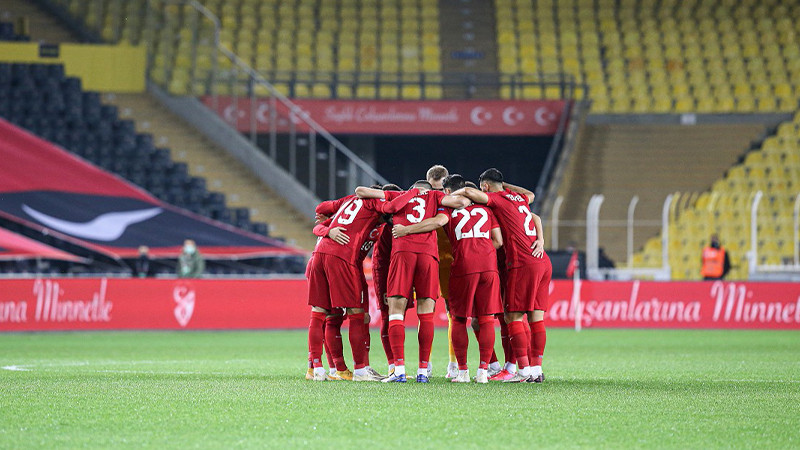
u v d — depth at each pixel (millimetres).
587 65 113812
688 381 33969
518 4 120812
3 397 27422
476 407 25562
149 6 98812
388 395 28062
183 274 72812
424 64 112625
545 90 110438
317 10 118062
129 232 77062
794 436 21656
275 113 96938
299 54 111750
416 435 21359
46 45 96250
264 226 88812
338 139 106250
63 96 92812
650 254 95000
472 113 101812
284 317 71500
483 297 31906
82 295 67500
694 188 101812
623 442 20797
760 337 65375
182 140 94812
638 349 53500
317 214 33656
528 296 32469
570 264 77375
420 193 32000
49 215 75562
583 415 24375
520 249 32500
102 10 100938
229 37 111938
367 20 117125
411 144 111750
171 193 89000
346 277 32406
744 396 28656
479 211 32125
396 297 32125
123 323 68188
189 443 20281
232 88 97000
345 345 54438
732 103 109375
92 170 81688
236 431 21750
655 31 118438
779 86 112625
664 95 109688
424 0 120438
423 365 32406
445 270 33562
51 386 30547
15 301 66000
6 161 79062
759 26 120062
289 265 87375
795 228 83188
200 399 26984
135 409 25000
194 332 68938
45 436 21047
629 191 100812
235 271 85688
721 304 75562
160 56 98000
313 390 29359
